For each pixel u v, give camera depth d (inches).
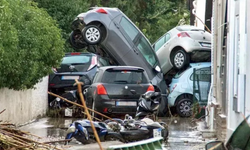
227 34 1769.2
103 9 2591.0
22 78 1844.2
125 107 2092.8
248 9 1446.9
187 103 2522.1
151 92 1852.9
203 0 3430.1
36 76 2026.3
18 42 1758.1
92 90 2154.3
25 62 1824.6
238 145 780.0
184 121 2325.3
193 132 1909.4
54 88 2544.3
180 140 1694.1
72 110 2416.3
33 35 1838.1
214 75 2020.2
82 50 3459.6
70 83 2517.2
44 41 1945.1
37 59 2010.3
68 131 1531.7
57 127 2001.7
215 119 1884.8
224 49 1881.2
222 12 1929.1
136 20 5615.2
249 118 808.9
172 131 1940.2
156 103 1850.4
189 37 2721.5
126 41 2591.0
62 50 2140.7
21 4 1924.2
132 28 2623.0
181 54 2741.1
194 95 2453.2
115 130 1530.5
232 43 1681.8
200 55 2728.8
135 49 2608.3
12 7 1779.0
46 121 2240.4
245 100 1476.4
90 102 2178.9
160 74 2630.4
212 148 794.8
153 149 939.3
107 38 2568.9
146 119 1584.6
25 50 1787.6
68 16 3373.5
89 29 2576.3
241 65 1537.9
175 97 2529.5
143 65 2608.3
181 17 5654.5
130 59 2605.8
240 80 1523.1
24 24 1838.1
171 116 2482.8
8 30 1594.5
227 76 1745.8
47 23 2038.6
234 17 1665.8
